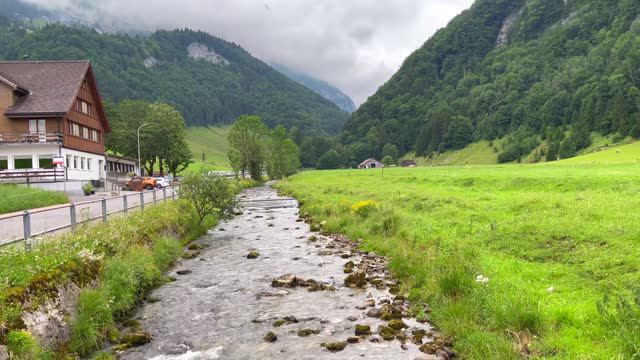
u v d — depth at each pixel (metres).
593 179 33.22
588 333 9.42
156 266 17.89
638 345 8.31
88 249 14.02
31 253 12.38
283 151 113.44
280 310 13.50
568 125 189.50
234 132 93.62
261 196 61.22
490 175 49.81
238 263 19.95
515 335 9.98
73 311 11.45
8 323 9.08
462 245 17.66
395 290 14.66
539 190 35.62
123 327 12.49
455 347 10.22
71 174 56.88
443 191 40.84
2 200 29.61
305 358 10.19
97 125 68.31
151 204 27.67
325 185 67.69
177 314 13.47
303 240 25.27
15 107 55.41
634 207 19.69
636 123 151.38
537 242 16.62
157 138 94.94
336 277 16.91
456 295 12.64
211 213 31.75
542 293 11.92
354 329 11.77
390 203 33.03
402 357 9.98
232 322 12.70
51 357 9.73
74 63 62.84
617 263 13.04
